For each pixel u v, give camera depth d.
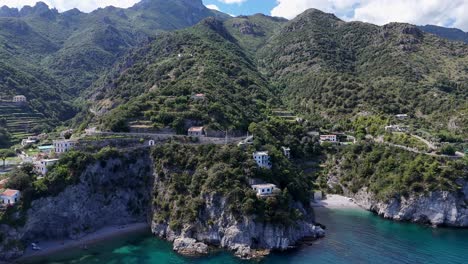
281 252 137.62
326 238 151.00
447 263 130.50
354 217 178.00
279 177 165.62
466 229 166.25
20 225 139.62
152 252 138.50
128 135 184.00
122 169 170.75
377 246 144.00
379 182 191.25
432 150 194.62
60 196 151.00
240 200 144.75
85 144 174.62
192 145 174.75
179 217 151.00
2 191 143.88
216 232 143.75
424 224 171.38
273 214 143.25
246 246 137.38
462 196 173.12
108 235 153.75
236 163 159.38
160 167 168.75
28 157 184.38
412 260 132.25
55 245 144.88
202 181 155.25
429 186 175.50
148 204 166.75
